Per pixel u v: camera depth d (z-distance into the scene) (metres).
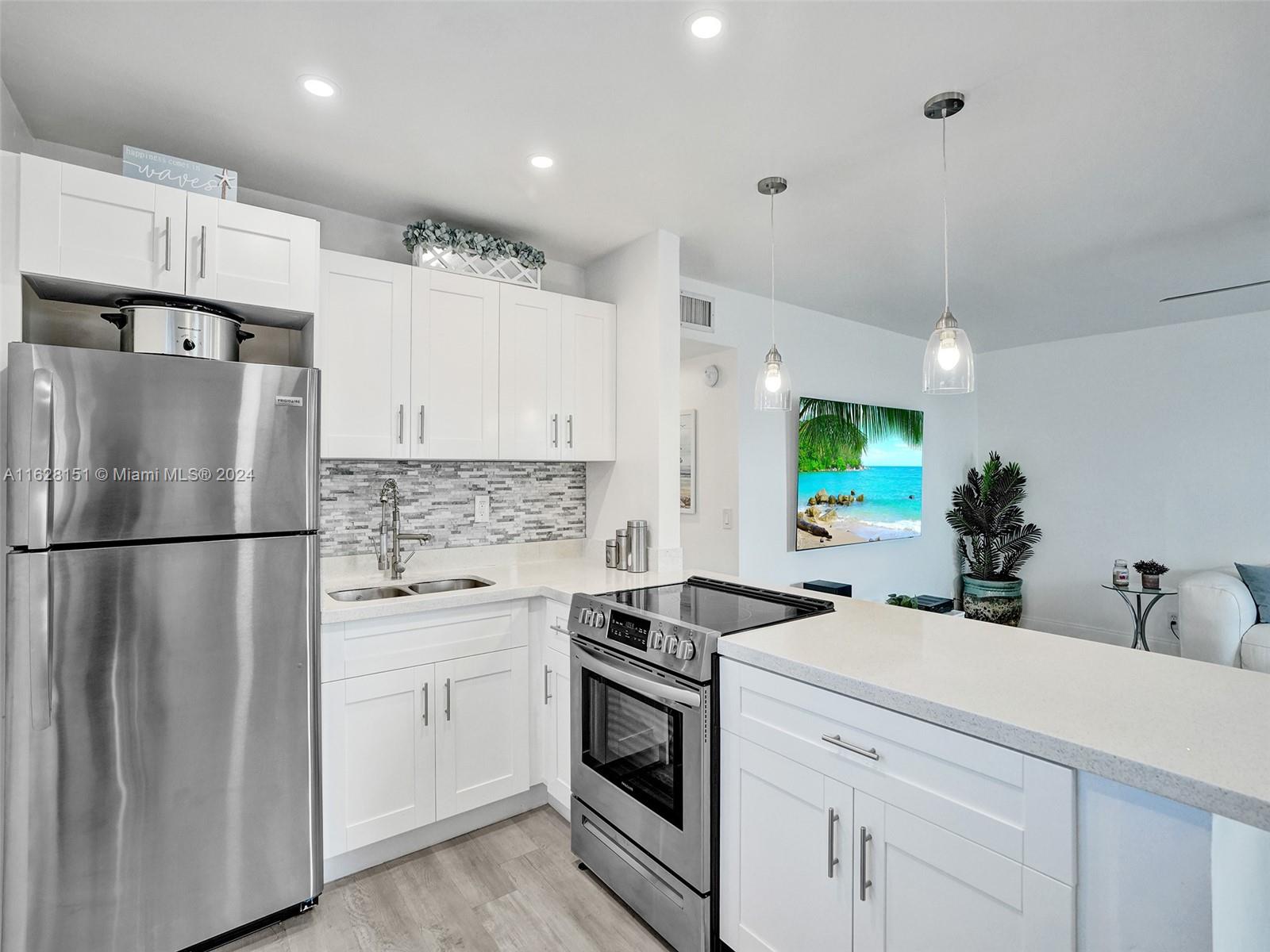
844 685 1.35
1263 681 1.31
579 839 2.13
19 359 1.49
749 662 1.57
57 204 1.66
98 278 1.71
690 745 1.67
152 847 1.64
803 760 1.45
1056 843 1.04
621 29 1.55
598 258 3.20
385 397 2.40
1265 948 0.97
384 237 2.73
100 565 1.57
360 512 2.63
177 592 1.67
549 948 1.75
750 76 1.74
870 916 1.31
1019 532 5.38
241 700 1.76
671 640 1.75
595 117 1.94
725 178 2.35
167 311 1.81
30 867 1.50
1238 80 1.76
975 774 1.14
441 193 2.47
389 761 2.11
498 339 2.69
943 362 1.89
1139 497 4.86
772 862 1.53
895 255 3.20
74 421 1.54
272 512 1.82
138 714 1.62
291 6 1.46
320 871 1.90
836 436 4.45
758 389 2.36
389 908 1.92
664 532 2.85
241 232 1.92
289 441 1.84
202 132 2.02
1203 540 4.55
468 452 2.60
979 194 2.51
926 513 5.33
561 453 2.87
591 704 2.10
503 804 2.44
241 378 1.76
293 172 2.29
